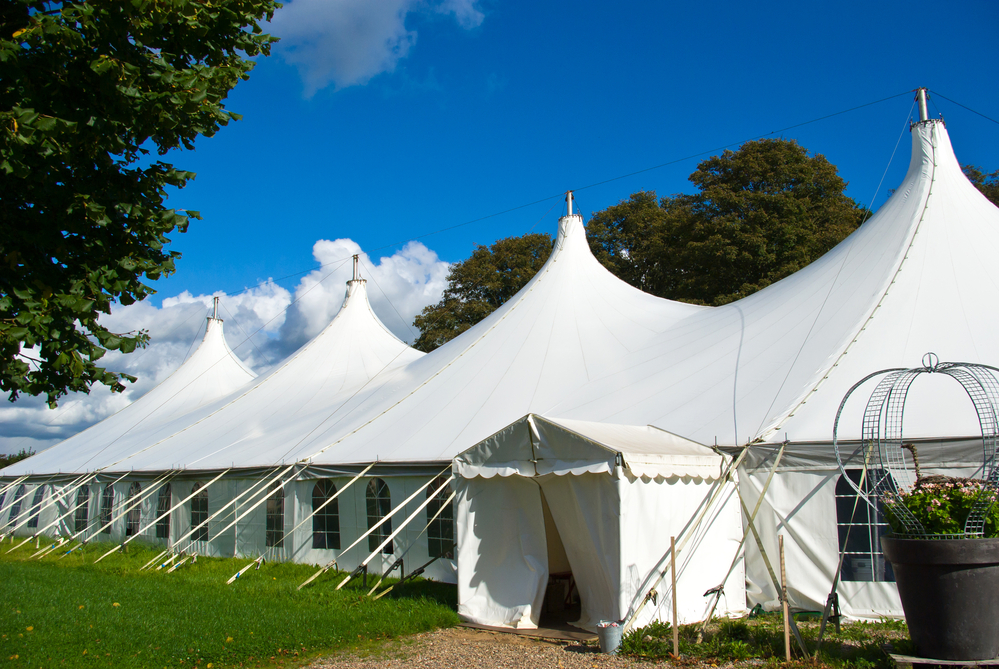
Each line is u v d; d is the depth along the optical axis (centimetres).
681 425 967
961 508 576
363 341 2014
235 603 933
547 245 3506
